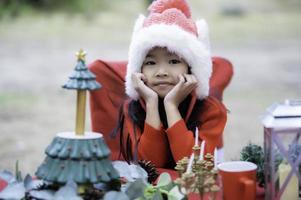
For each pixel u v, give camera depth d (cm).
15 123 796
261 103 902
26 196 185
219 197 208
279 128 195
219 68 325
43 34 1720
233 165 207
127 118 265
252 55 1405
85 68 184
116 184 191
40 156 650
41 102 927
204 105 269
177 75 257
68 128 775
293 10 2469
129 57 266
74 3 2175
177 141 247
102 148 182
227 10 2353
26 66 1232
